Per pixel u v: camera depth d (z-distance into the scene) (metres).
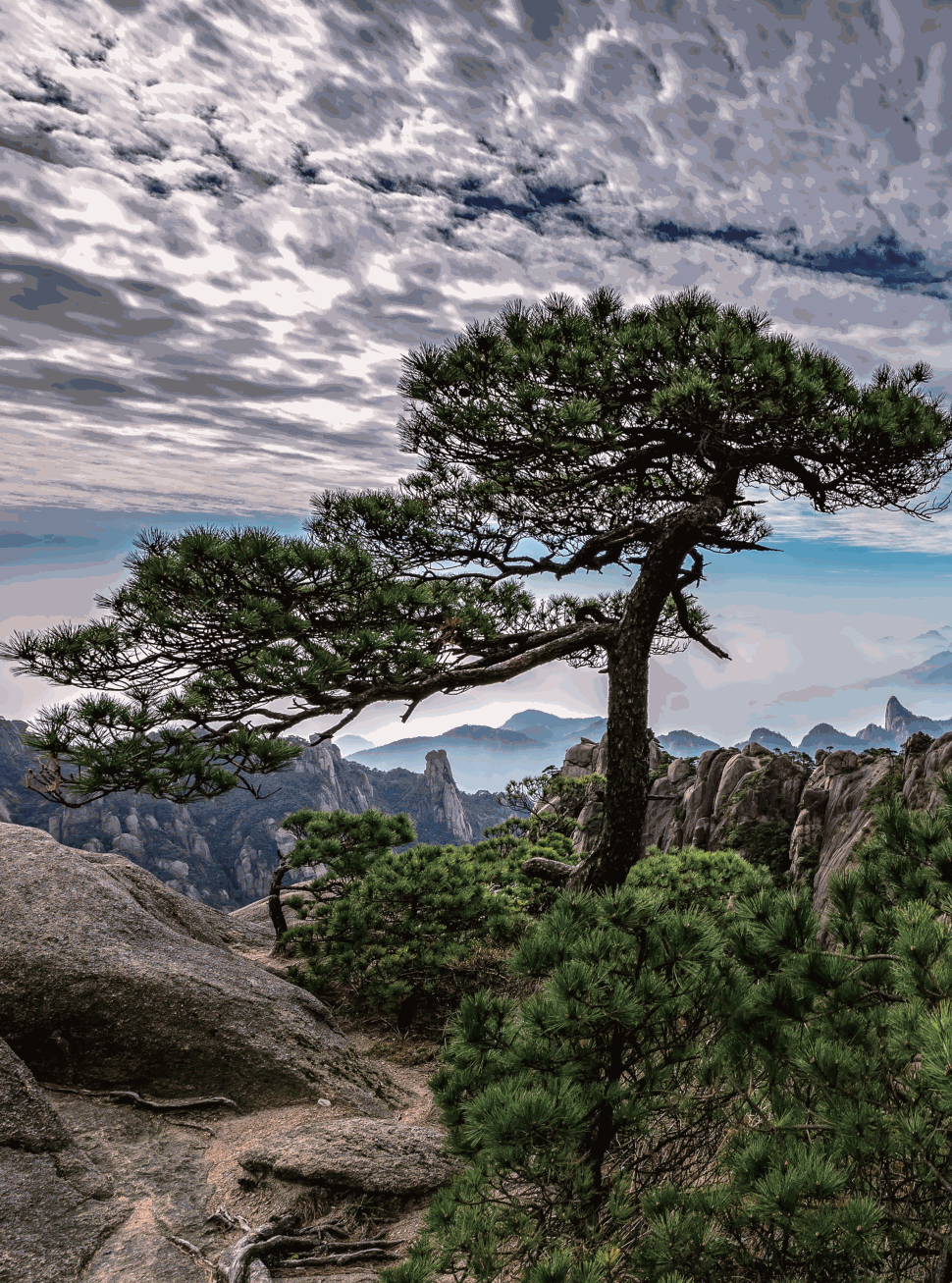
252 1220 5.23
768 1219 3.14
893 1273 3.28
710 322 8.72
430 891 11.80
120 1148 5.85
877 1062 3.72
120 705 6.96
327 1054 7.91
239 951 12.65
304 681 7.08
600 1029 4.07
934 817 5.02
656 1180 4.12
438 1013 11.72
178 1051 6.87
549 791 29.72
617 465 9.74
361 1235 5.31
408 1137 6.44
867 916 4.41
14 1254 4.32
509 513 11.38
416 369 9.53
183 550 7.17
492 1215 3.91
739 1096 4.14
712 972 4.10
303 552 7.59
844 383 8.88
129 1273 4.41
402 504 10.63
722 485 9.47
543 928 4.30
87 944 7.23
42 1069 6.49
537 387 8.85
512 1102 3.71
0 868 7.90
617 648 9.29
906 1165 3.43
